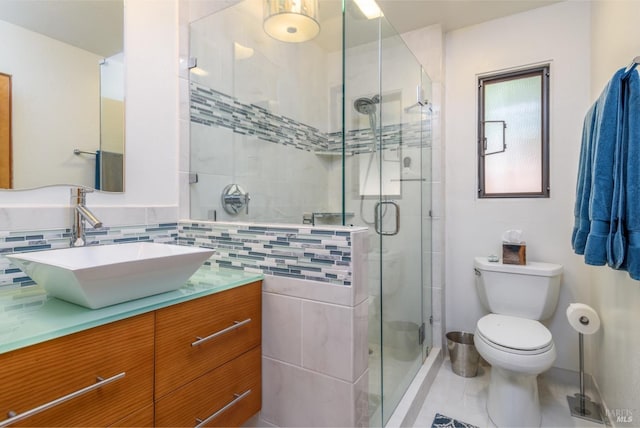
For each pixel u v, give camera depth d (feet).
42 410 2.25
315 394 4.01
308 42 6.39
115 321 2.72
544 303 6.10
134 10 4.70
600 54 5.69
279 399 4.28
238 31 6.00
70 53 4.03
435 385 6.47
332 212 5.57
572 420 5.37
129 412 2.82
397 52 5.88
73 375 2.46
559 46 6.58
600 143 4.17
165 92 5.10
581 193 5.12
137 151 4.72
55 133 3.88
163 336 3.11
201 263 3.56
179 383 3.27
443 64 7.55
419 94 6.70
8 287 3.42
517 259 6.46
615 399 4.92
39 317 2.64
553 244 6.64
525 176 7.02
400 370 5.51
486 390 6.28
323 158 5.89
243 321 4.05
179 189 5.27
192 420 3.41
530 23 6.85
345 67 5.59
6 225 3.43
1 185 3.46
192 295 3.39
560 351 6.56
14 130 3.57
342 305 3.80
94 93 4.25
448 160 7.69
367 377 4.17
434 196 7.38
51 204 3.83
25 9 3.66
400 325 5.61
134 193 4.68
